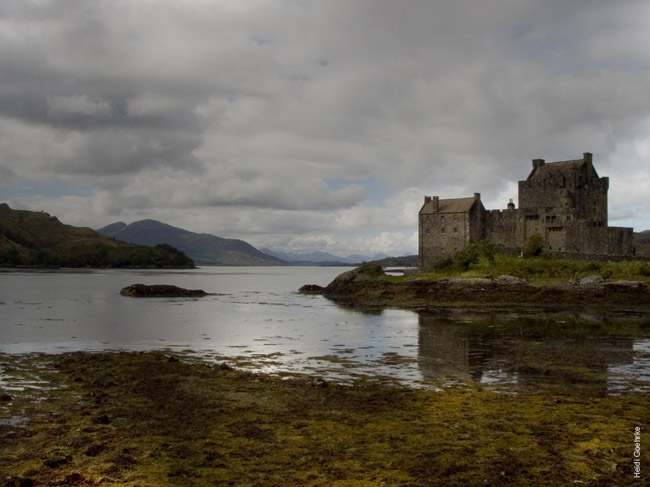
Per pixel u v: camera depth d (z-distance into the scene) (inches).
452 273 3432.6
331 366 1264.8
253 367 1257.4
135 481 593.3
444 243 3836.1
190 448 692.1
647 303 2748.5
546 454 673.6
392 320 2268.7
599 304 2787.9
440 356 1387.8
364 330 1937.7
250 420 812.6
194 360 1346.0
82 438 722.8
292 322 2214.6
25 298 3516.2
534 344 1572.3
